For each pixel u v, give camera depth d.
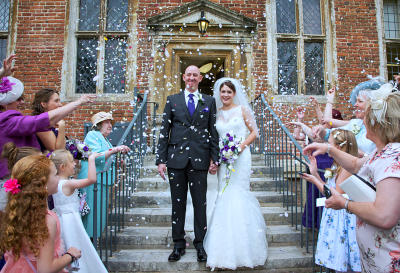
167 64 5.90
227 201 2.68
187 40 5.93
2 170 1.84
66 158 2.22
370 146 2.58
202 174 2.66
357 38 6.05
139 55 5.88
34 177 1.47
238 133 2.84
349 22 6.07
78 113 5.72
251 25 5.96
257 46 6.02
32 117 1.92
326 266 2.32
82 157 2.67
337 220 2.35
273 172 4.25
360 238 1.44
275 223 3.45
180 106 2.74
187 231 3.12
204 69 5.50
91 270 2.10
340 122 3.20
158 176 4.38
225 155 2.64
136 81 5.83
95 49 6.03
